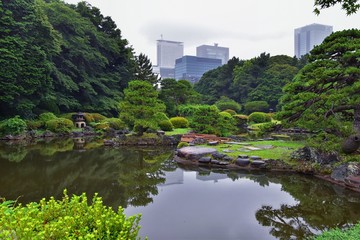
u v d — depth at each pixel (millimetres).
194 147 13797
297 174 10078
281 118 9758
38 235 2381
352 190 8141
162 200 7457
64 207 3273
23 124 22000
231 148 13453
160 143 19000
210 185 8938
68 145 18578
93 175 10156
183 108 30609
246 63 55188
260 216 6352
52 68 28797
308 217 6293
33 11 26547
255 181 9375
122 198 7613
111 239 2705
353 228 4477
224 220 6109
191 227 5723
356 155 8875
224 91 57281
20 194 7789
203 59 152000
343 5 5441
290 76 47656
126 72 42312
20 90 24141
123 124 28516
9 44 23375
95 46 39500
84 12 41750
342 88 8812
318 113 9445
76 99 34375
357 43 8531
